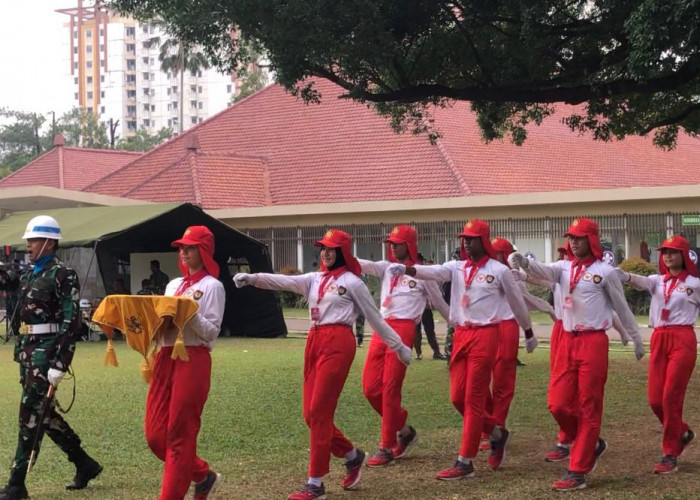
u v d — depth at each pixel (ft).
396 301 30.48
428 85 49.47
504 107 59.67
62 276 24.13
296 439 32.04
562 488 25.48
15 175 154.51
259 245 77.66
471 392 27.22
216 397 40.96
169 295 22.63
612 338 72.59
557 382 26.81
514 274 26.86
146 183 120.88
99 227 71.97
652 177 121.08
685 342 28.32
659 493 24.99
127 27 441.68
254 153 129.49
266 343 71.41
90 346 68.18
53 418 24.88
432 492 25.41
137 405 38.73
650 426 34.53
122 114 440.04
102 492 24.95
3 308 107.34
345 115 128.57
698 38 38.09
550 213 96.68
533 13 45.19
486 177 108.06
